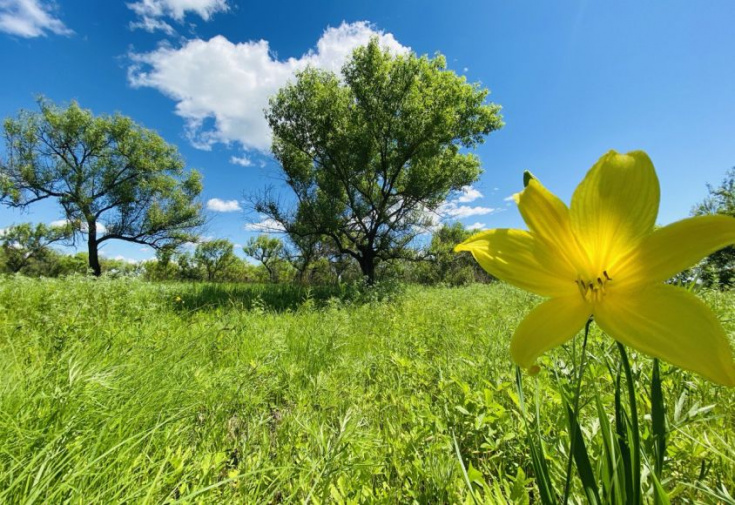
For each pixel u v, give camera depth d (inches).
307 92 807.1
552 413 71.3
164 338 134.3
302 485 57.0
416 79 775.1
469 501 51.3
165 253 1395.2
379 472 65.8
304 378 123.7
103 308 202.7
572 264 29.6
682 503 50.9
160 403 79.8
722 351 22.2
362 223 850.1
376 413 96.3
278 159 888.9
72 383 64.4
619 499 33.3
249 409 95.0
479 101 820.0
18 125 1163.9
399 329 201.9
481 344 147.1
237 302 300.8
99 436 57.1
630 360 74.3
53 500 43.7
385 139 809.5
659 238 26.8
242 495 57.6
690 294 24.6
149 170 1316.4
